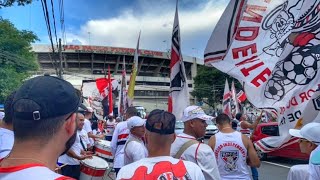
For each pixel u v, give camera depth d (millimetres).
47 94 1410
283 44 4367
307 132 2762
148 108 74938
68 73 63625
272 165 12586
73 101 1487
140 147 4793
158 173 2443
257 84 4316
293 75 4039
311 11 4074
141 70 95438
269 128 12922
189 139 3457
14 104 1408
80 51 83875
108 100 17062
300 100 3947
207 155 3322
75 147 6109
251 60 4395
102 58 88375
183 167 2498
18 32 31625
